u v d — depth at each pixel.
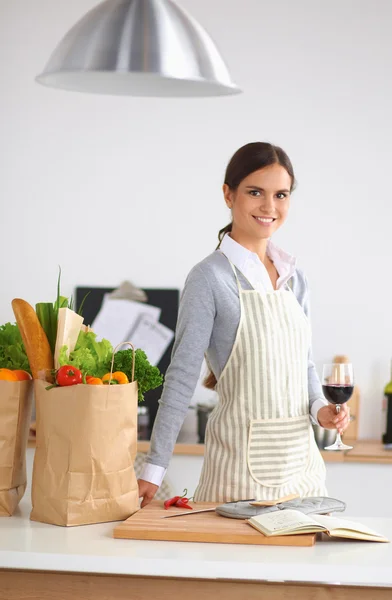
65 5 4.38
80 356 2.04
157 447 2.20
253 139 4.36
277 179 2.27
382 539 1.84
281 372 2.26
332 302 4.36
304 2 4.30
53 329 2.08
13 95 4.42
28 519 2.02
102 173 4.42
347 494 3.97
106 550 1.75
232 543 1.80
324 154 4.34
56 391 1.95
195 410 4.38
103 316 4.41
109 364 2.08
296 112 4.34
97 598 1.76
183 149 4.39
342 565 1.66
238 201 2.31
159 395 4.38
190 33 1.85
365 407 4.34
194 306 2.24
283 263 2.40
